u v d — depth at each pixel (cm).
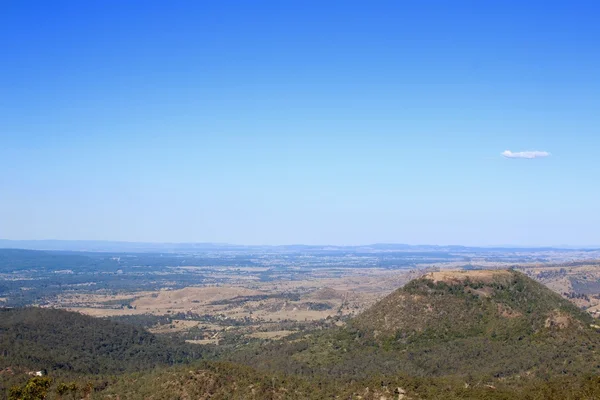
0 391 15012
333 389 13875
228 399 13212
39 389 14550
